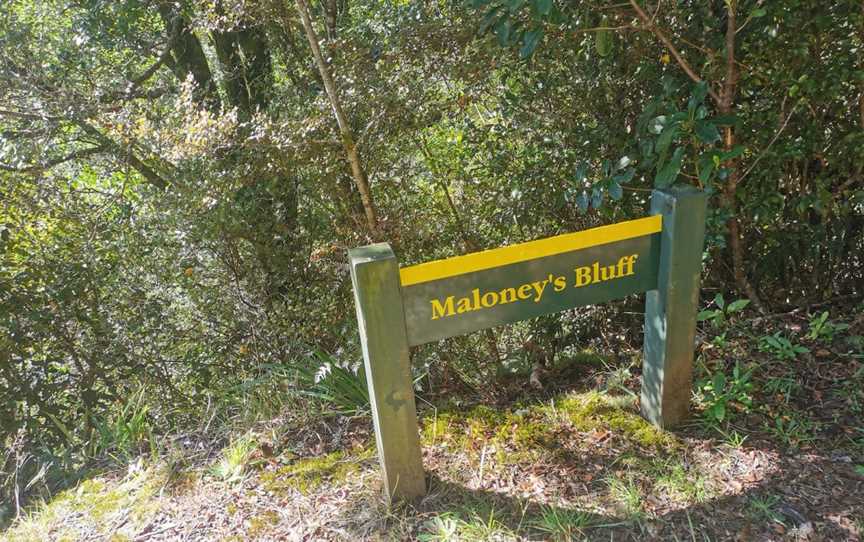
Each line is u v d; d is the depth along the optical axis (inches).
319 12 168.9
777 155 116.1
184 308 175.3
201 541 91.2
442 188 153.5
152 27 200.1
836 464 93.6
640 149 118.6
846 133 118.7
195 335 175.8
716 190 124.0
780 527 84.2
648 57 121.2
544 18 105.7
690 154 118.8
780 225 130.0
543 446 103.3
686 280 94.9
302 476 102.7
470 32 129.6
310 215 158.4
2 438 150.0
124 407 146.8
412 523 90.4
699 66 116.9
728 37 105.5
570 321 152.1
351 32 143.4
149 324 170.4
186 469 108.2
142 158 157.9
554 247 88.5
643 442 101.8
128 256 165.2
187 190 146.8
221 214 147.9
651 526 86.4
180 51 203.2
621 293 95.3
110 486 108.0
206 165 143.9
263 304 167.0
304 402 121.3
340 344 150.3
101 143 165.8
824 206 122.1
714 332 127.6
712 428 103.3
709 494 90.7
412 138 145.3
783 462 94.9
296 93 159.0
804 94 112.2
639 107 127.3
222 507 97.7
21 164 155.5
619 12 112.0
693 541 83.4
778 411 105.1
